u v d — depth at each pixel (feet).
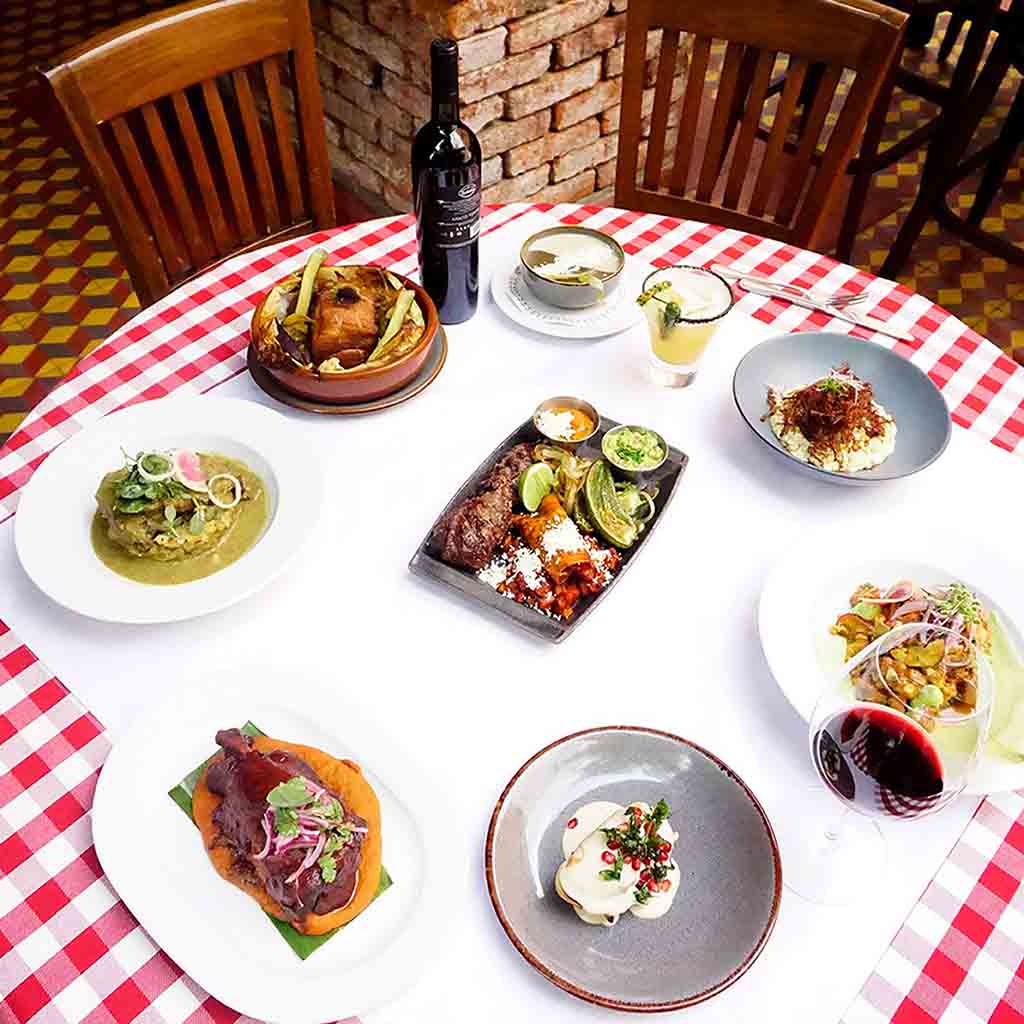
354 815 2.98
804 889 2.94
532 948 2.79
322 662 3.37
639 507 3.73
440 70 3.64
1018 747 3.12
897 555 3.60
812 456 3.88
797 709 3.20
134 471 3.54
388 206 8.86
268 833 2.85
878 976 2.82
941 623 3.30
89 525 3.64
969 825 3.09
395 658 3.39
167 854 2.99
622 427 3.85
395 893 2.94
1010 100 10.59
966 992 2.81
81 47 4.53
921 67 10.96
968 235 7.84
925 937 2.89
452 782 3.13
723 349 4.36
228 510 3.65
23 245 8.88
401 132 8.07
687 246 4.76
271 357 3.93
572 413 3.95
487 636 3.45
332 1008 2.72
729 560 3.67
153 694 3.29
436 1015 2.75
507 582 3.54
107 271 8.65
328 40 7.98
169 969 2.82
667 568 3.64
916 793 2.75
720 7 4.93
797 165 5.24
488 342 4.38
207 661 3.37
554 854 2.99
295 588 3.55
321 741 3.18
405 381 4.09
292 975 2.79
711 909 2.89
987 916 2.93
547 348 4.36
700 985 2.74
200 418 3.90
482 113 7.54
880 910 2.93
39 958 2.83
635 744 3.11
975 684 3.04
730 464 3.96
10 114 10.32
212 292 4.48
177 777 3.12
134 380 4.15
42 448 3.92
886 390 4.13
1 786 3.11
